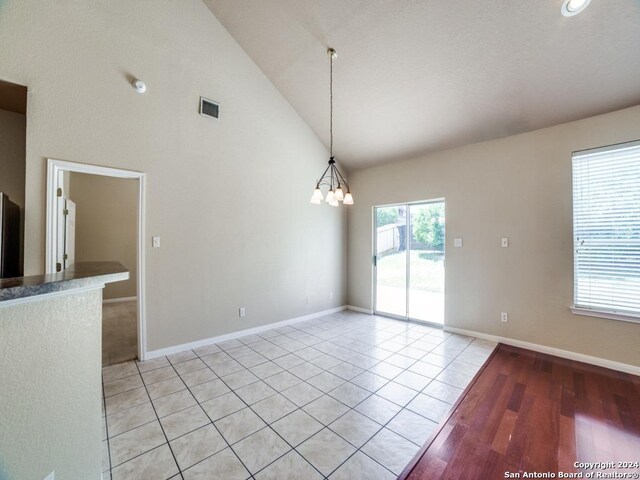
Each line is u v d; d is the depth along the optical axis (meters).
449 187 3.95
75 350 1.07
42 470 0.93
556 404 2.18
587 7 2.10
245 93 3.67
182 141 3.13
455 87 3.05
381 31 2.76
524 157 3.32
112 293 5.71
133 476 1.49
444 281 3.99
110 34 2.64
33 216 2.29
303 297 4.51
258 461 1.60
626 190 2.72
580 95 2.73
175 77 3.06
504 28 2.41
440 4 2.40
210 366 2.82
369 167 4.95
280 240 4.15
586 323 2.93
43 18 2.31
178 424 1.92
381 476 1.50
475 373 2.69
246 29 3.34
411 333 3.87
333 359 3.01
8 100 2.55
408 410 2.10
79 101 2.49
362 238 5.08
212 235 3.40
